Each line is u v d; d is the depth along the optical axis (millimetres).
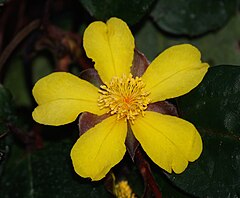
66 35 244
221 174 196
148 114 193
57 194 220
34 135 235
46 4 242
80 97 192
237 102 195
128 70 195
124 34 194
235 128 196
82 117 191
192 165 198
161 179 208
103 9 219
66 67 247
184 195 205
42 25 243
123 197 202
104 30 194
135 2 219
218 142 198
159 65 194
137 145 192
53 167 227
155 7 247
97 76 195
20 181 229
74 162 185
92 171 185
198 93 200
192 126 188
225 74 198
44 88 190
